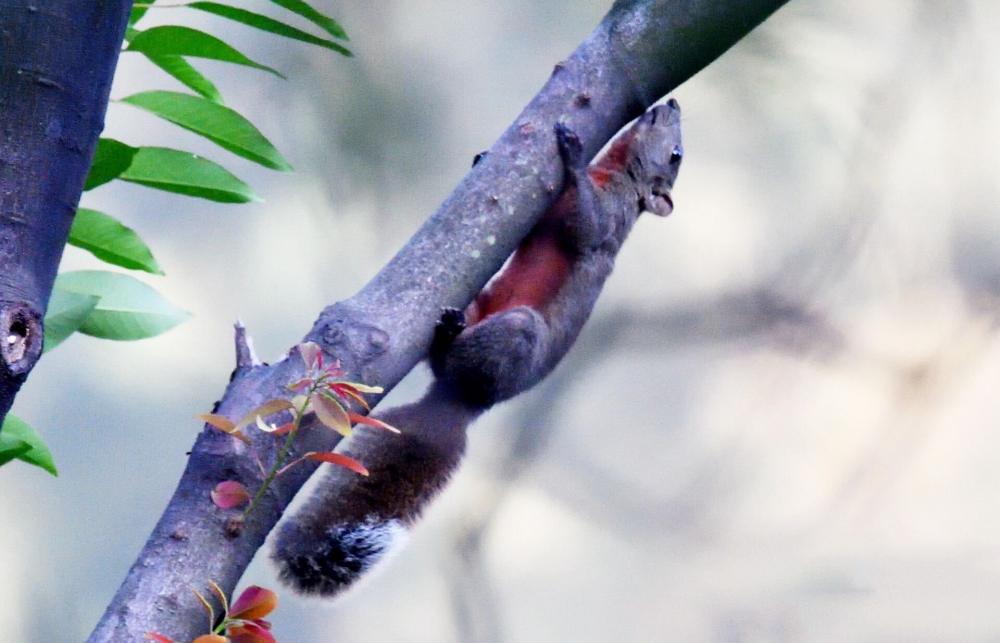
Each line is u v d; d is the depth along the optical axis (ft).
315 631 42.16
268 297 44.75
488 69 45.68
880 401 45.14
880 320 45.19
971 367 44.32
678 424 44.88
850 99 44.57
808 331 44.88
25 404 42.39
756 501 44.83
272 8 44.45
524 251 22.80
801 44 44.16
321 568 16.28
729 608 43.06
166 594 10.14
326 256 45.03
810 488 44.50
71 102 9.45
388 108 44.75
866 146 44.73
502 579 43.45
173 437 43.06
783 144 44.80
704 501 44.98
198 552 10.41
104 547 41.70
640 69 15.10
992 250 44.57
